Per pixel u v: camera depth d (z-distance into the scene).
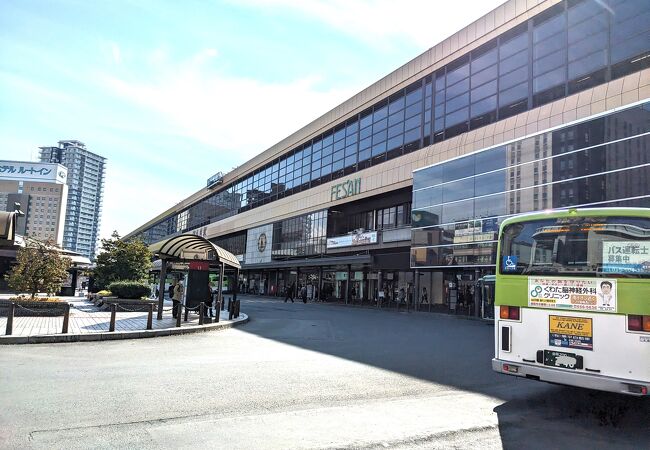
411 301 37.69
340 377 8.40
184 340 13.02
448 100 33.28
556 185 23.34
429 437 5.20
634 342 5.97
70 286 34.34
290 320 21.86
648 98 19.59
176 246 18.19
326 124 48.66
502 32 29.05
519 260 7.14
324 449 4.69
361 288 43.91
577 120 22.64
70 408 5.75
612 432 5.70
